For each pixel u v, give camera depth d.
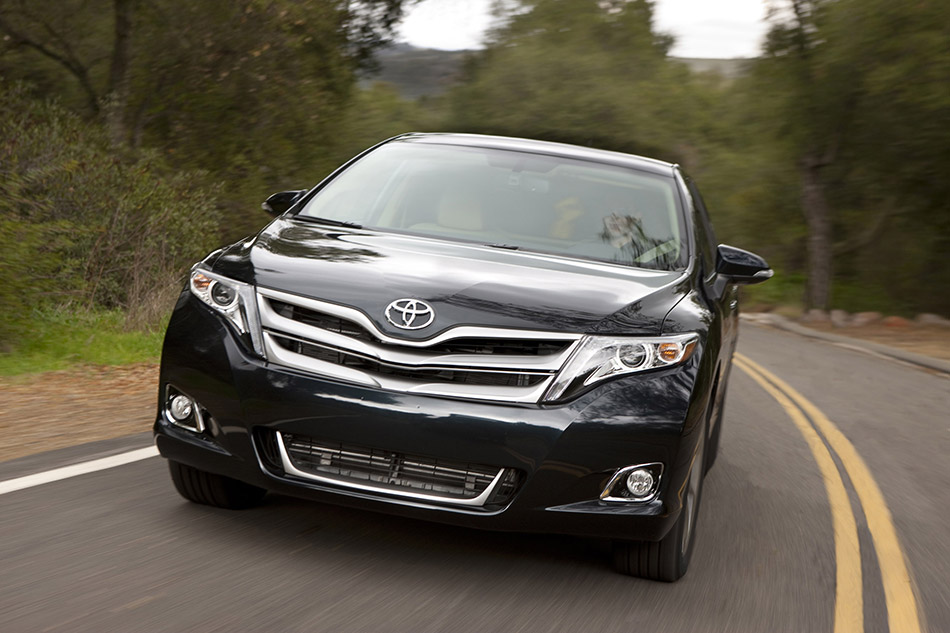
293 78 25.69
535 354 4.84
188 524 5.43
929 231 39.56
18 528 5.12
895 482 8.83
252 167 25.09
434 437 4.70
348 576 4.88
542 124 50.09
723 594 5.29
